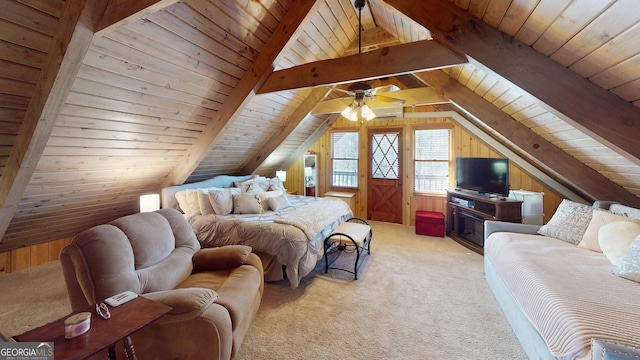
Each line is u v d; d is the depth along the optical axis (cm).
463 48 187
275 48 258
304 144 584
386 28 330
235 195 352
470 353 176
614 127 168
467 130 443
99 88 195
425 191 513
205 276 200
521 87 179
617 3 113
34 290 263
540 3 138
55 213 291
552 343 136
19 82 158
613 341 116
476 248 376
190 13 191
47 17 144
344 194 553
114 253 149
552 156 288
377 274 302
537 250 219
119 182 307
